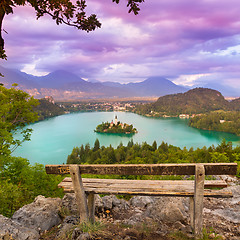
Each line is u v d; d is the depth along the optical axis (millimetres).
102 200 4234
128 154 107250
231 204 4355
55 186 8391
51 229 3391
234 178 6871
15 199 5293
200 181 2471
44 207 3744
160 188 2807
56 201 4062
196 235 2613
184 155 52938
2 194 5012
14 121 14703
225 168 2424
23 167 9922
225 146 22062
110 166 2637
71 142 181375
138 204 4449
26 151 150500
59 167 2789
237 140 181125
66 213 3812
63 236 2920
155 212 3676
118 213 3986
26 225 3311
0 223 2934
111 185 2986
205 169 2471
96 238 2607
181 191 2674
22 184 8188
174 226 3227
